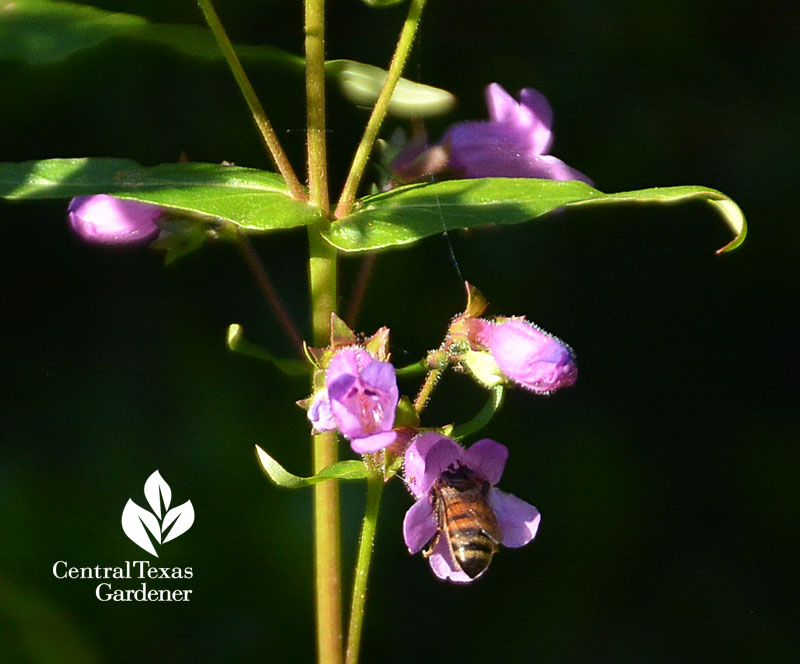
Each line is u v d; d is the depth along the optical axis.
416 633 0.61
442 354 0.51
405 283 0.62
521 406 0.63
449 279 0.63
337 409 0.49
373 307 0.62
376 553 0.61
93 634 0.59
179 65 0.62
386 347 0.50
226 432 0.61
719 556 0.62
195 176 0.52
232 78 0.63
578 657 0.61
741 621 0.61
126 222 0.53
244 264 0.62
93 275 0.62
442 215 0.51
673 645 0.61
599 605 0.62
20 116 0.62
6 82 0.62
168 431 0.61
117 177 0.52
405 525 0.50
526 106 0.54
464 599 0.61
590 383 0.64
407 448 0.51
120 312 0.62
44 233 0.62
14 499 0.60
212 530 0.60
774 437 0.64
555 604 0.61
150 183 0.52
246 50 0.54
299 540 0.60
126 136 0.62
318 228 0.51
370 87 0.54
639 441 0.64
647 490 0.63
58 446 0.61
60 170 0.51
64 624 0.58
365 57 0.64
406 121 0.62
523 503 0.51
